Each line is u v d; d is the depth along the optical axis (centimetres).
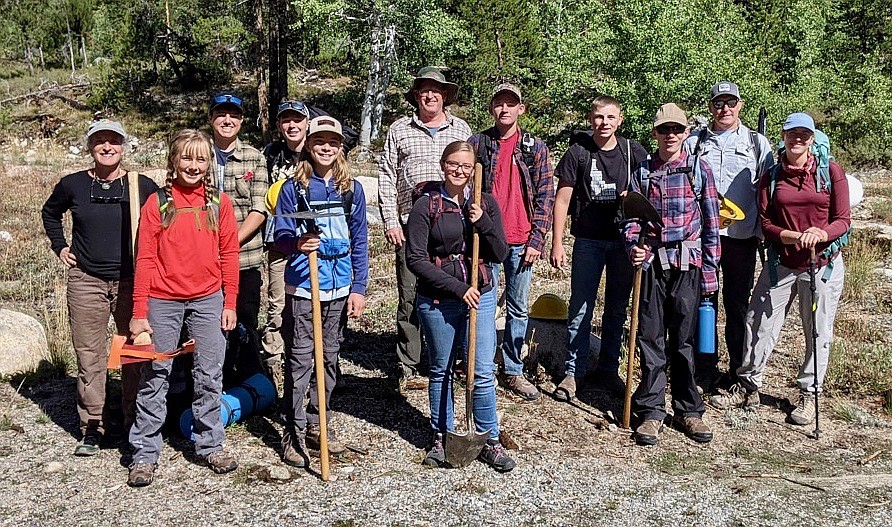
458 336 466
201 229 445
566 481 461
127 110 2897
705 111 1916
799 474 481
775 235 540
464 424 529
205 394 457
